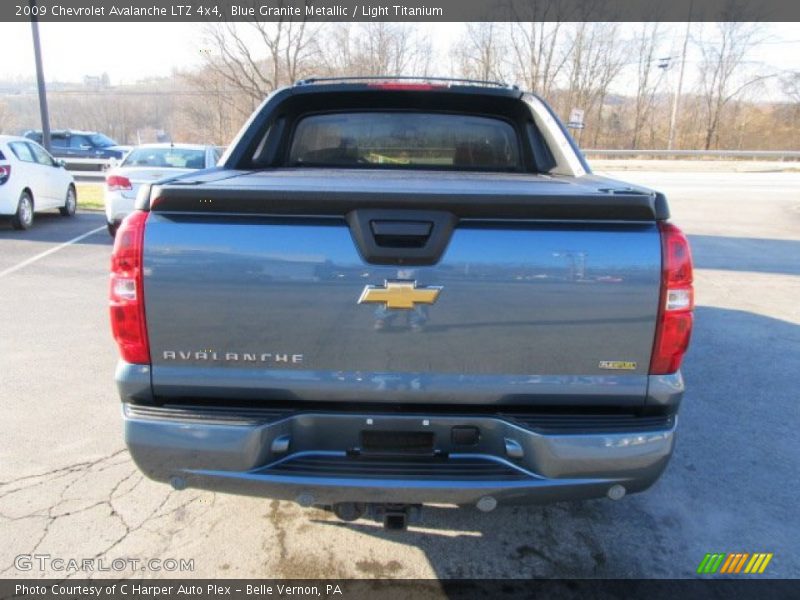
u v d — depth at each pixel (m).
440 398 2.00
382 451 2.07
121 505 2.83
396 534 2.69
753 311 6.43
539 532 2.73
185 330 1.96
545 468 1.97
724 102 42.28
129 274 1.93
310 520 2.77
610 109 42.59
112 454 3.25
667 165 29.55
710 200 17.19
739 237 11.36
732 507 2.95
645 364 1.97
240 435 1.96
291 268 1.91
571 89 38.91
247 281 1.92
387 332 1.94
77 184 19.66
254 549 2.56
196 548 2.56
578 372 1.97
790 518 2.87
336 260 1.90
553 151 3.57
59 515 2.73
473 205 1.86
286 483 1.98
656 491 3.07
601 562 2.54
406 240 1.90
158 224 1.91
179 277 1.92
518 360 1.96
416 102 3.72
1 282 6.93
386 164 3.85
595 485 2.00
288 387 2.00
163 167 9.52
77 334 5.20
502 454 2.05
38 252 8.60
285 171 3.27
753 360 4.95
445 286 1.91
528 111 3.69
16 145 10.50
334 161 3.83
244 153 3.48
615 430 1.99
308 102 3.69
